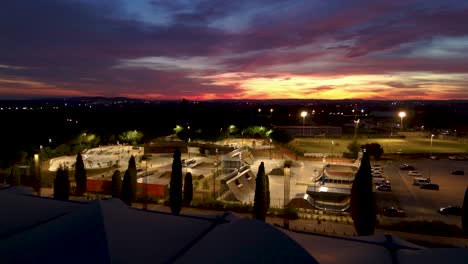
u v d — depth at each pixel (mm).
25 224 10250
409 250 10562
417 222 24031
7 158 47188
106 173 44406
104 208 10062
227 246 8844
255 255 8234
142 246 8516
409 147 67688
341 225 24703
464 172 46344
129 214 10438
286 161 50969
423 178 40062
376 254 10219
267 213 26531
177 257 8484
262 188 22516
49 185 35281
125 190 27078
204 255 8406
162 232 9758
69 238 8273
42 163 48031
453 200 33375
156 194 32156
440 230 23031
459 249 10047
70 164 49000
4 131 64188
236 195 31609
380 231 23516
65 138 63438
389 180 42000
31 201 12172
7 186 16078
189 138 66312
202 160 53406
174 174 24750
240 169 37594
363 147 53250
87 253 7551
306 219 26031
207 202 28438
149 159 54875
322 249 10445
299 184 38781
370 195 18875
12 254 7676
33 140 61562
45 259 7414
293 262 7930
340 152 60094
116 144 75875
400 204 31922
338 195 30531
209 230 10484
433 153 58625
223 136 72062
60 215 10969
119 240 8336
